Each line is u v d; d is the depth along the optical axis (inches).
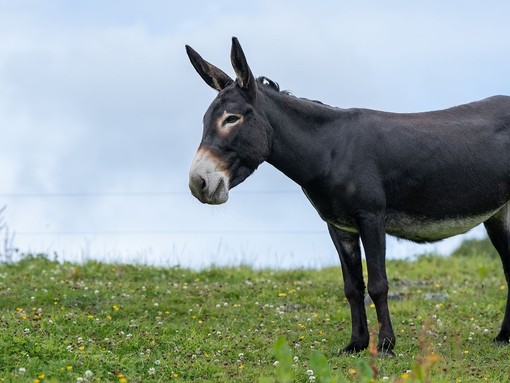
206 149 407.5
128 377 371.9
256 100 418.0
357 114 437.1
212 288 603.2
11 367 367.9
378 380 360.2
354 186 422.0
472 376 392.5
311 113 428.5
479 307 565.9
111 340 430.9
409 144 432.8
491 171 447.2
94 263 685.9
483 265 721.0
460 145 441.1
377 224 424.2
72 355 383.9
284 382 312.8
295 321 518.3
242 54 411.5
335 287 625.3
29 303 538.3
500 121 457.7
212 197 402.9
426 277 697.6
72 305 537.6
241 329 492.4
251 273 681.6
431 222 442.6
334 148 426.3
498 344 462.0
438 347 452.8
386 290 423.5
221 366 401.4
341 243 446.9
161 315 523.5
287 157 425.1
